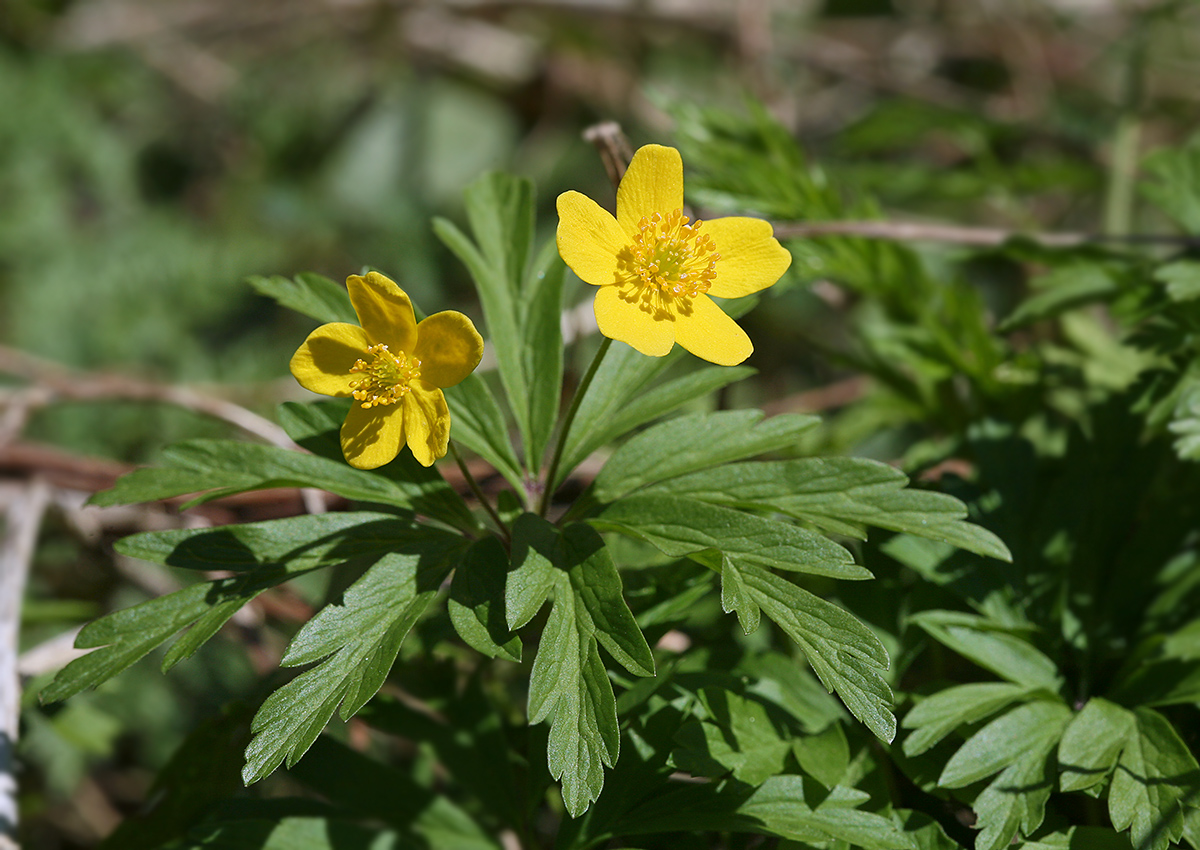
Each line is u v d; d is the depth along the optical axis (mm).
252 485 298
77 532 358
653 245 292
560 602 288
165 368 496
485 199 324
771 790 292
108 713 372
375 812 312
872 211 377
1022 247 359
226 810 309
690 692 299
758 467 299
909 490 294
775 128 378
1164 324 332
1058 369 354
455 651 321
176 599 291
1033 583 315
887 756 305
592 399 312
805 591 286
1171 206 360
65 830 386
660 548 291
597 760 278
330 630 287
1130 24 578
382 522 298
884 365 375
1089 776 292
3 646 332
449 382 285
